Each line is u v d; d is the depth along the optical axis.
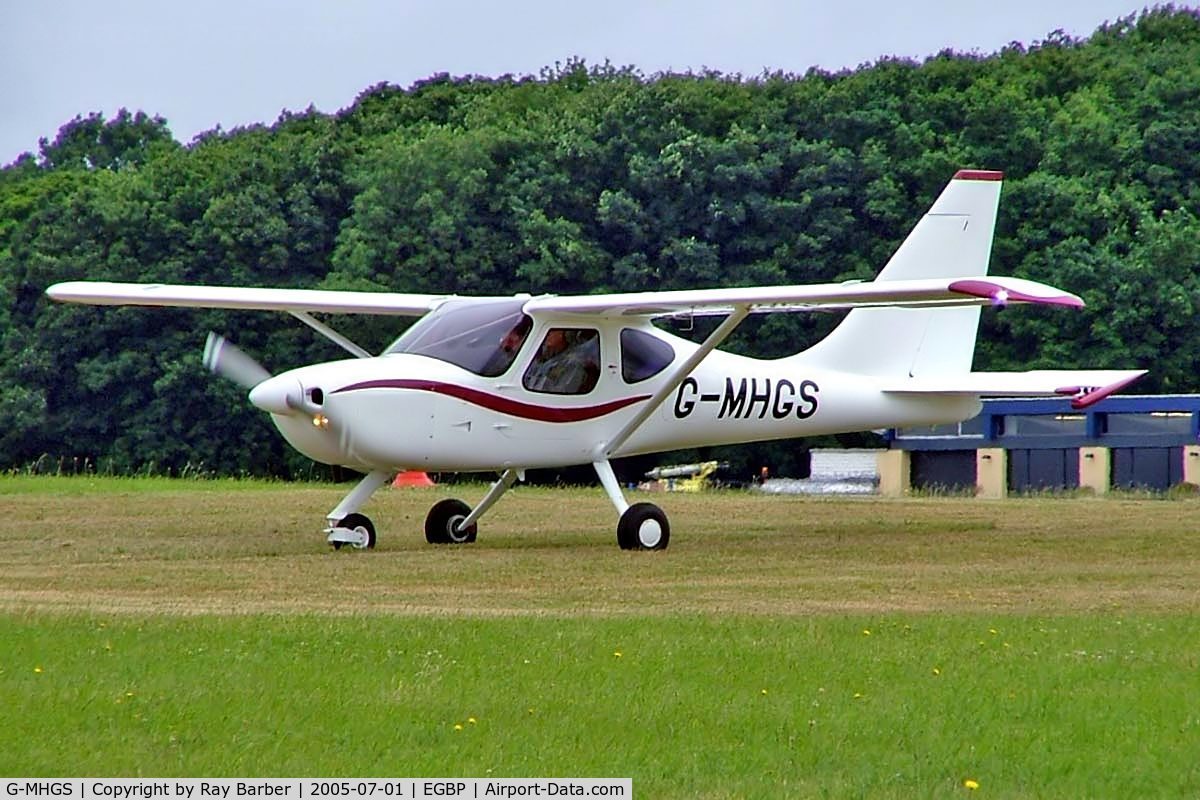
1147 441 146.38
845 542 67.62
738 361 70.88
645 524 64.19
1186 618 45.19
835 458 162.38
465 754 29.62
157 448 174.50
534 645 39.47
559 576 54.91
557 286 187.38
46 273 184.25
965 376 75.06
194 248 189.62
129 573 55.44
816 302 59.34
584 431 65.19
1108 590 51.84
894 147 195.38
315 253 194.12
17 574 55.31
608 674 36.16
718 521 78.31
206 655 37.94
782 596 50.09
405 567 57.06
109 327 178.25
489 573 55.47
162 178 198.62
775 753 29.78
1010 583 53.53
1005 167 195.62
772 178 189.12
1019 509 85.31
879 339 74.38
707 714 32.53
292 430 60.28
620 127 197.75
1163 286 176.62
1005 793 27.48
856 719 32.28
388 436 60.53
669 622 43.41
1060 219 183.88
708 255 183.00
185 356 175.38
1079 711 33.03
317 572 55.62
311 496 90.94
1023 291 55.03
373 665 36.88
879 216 186.62
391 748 29.91
